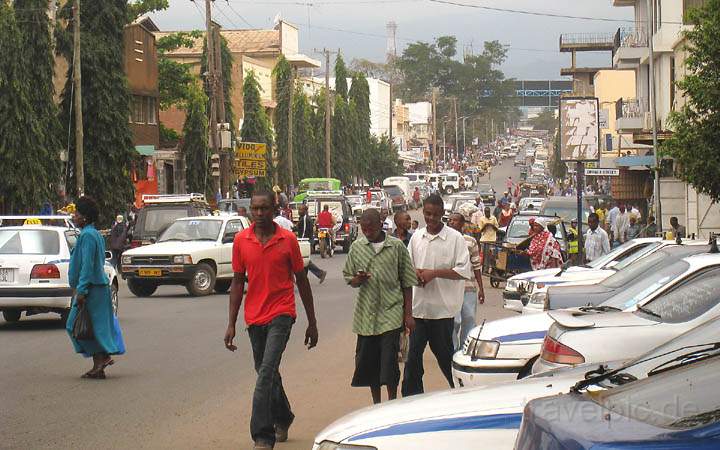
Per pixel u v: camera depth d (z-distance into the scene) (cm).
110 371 1338
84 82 4281
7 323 1920
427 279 1032
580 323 890
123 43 4428
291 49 9869
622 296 1055
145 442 932
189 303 2305
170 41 6269
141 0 5566
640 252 1544
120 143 4350
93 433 968
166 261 2462
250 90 6888
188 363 1405
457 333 1270
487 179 14662
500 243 2683
